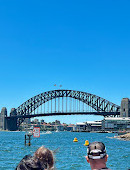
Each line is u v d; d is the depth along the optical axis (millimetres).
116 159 47125
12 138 156250
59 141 124625
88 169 35656
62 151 63906
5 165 39531
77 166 38094
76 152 61500
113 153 60156
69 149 71938
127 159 47125
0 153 58562
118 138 156875
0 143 101375
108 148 76812
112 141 123000
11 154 56562
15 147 77875
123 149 73250
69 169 35438
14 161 44375
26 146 82500
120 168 36469
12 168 36844
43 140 133375
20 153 58969
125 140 135000
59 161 43000
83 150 68500
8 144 94188
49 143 104750
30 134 85750
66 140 136125
